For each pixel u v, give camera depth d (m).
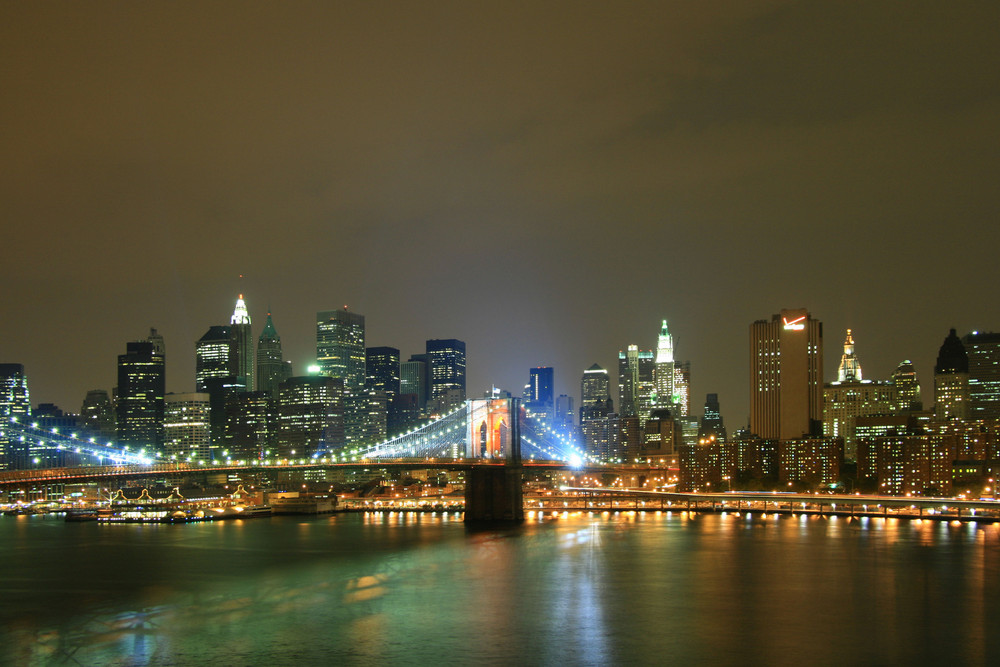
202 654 133.75
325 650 134.88
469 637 141.50
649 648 135.25
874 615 155.38
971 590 177.50
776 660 129.62
